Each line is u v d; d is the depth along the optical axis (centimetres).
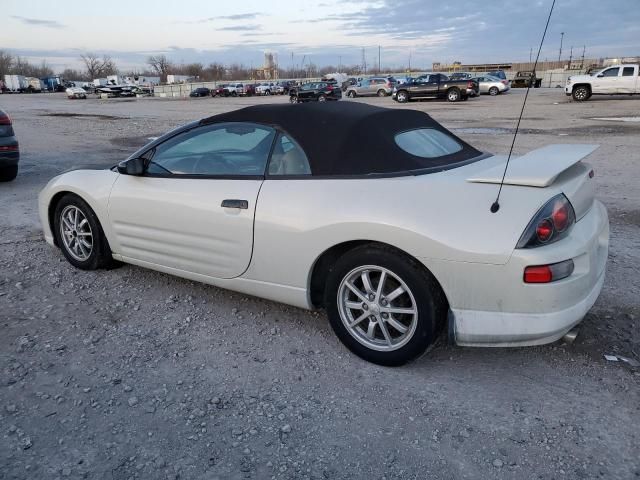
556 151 344
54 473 234
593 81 2892
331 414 274
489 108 2567
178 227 374
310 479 232
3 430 261
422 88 3312
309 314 384
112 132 1705
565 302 271
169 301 405
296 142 336
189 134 384
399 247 286
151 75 13462
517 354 326
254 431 261
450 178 299
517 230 265
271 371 313
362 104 383
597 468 235
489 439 254
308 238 315
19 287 428
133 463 241
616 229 570
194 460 243
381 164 315
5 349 334
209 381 303
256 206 335
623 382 296
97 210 425
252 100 4766
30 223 610
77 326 366
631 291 409
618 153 1088
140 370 313
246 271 351
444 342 340
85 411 276
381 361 313
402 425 265
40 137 1542
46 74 15175
